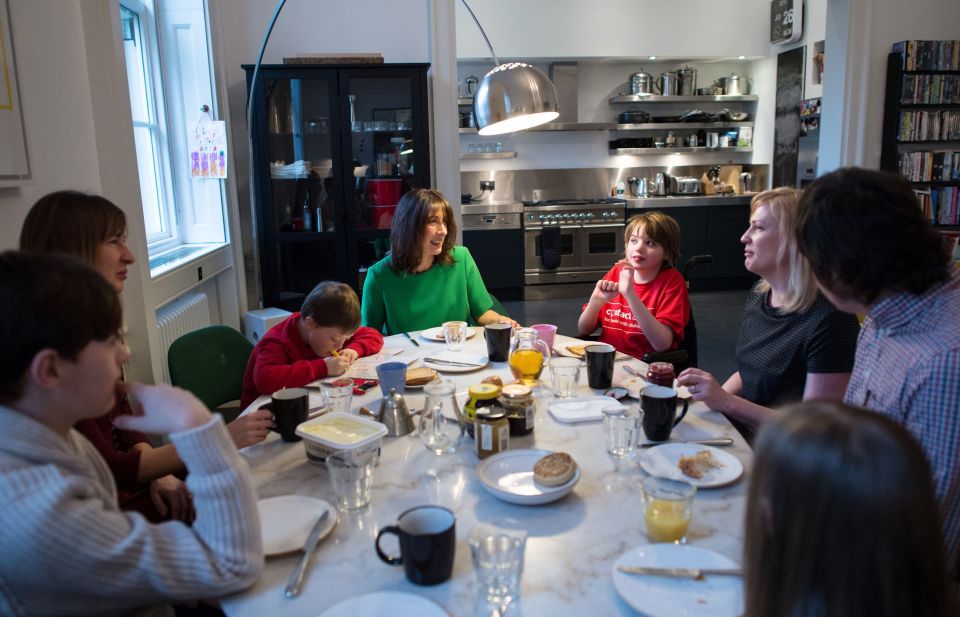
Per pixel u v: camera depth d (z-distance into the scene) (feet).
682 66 23.95
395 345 7.35
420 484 4.06
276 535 3.44
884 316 3.56
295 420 4.75
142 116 11.81
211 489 2.94
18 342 2.61
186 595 2.86
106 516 2.77
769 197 5.61
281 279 14.14
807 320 5.36
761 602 2.01
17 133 5.94
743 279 23.54
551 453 4.04
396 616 2.78
